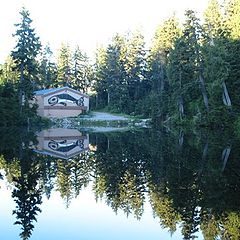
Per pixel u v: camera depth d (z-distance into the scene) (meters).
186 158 22.14
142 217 10.87
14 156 23.61
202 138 33.50
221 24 46.56
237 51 40.91
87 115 69.19
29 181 16.17
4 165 20.19
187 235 9.23
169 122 53.44
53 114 66.94
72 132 46.97
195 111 45.75
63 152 26.47
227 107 38.72
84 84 89.12
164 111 58.00
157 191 14.10
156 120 59.00
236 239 8.80
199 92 48.00
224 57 38.31
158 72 67.88
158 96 59.44
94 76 86.88
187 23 43.91
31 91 50.81
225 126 38.81
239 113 38.75
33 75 51.09
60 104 67.50
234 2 47.62
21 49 49.78
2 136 37.47
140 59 80.62
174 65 49.50
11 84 49.97
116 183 15.73
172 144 30.22
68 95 68.38
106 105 82.94
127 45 82.12
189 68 45.75
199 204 12.06
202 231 9.46
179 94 48.78
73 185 15.40
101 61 85.81
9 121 48.75
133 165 20.36
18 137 37.00
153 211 11.45
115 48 81.69
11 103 48.53
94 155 24.78
